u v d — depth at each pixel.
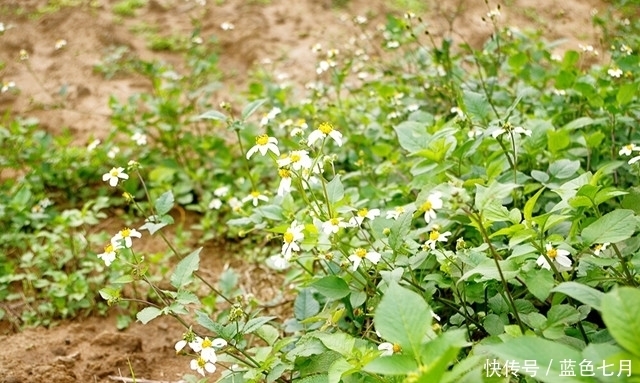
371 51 2.06
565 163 1.07
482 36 2.15
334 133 0.98
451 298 1.06
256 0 2.54
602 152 1.20
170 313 0.95
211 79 1.98
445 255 0.95
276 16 2.43
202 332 1.17
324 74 1.96
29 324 1.20
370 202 1.20
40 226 1.33
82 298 1.23
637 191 0.99
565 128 1.16
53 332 1.18
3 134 1.49
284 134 1.46
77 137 1.72
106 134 1.73
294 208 1.11
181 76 1.89
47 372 1.09
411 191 1.20
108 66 2.00
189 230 1.40
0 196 1.37
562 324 0.87
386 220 1.02
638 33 1.79
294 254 1.02
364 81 1.70
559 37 2.14
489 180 1.04
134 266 0.98
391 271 0.94
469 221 1.02
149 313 0.92
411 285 1.00
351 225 0.97
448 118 1.41
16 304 1.23
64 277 1.24
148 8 2.50
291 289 1.21
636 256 0.92
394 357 0.78
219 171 1.45
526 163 1.16
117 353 1.14
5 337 1.16
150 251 1.35
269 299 1.24
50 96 1.93
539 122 1.14
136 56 2.08
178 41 2.27
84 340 1.16
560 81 1.28
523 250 0.89
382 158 1.36
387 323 0.79
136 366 1.12
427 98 1.46
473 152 1.09
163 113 1.53
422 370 0.76
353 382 0.88
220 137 1.54
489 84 1.39
